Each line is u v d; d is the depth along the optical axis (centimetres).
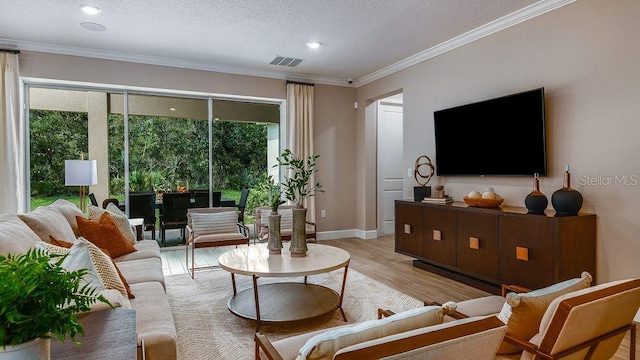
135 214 515
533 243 296
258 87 561
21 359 78
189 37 419
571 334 120
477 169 397
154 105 523
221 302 321
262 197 589
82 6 341
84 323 121
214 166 560
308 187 589
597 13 296
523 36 354
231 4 338
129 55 479
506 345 140
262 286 331
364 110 613
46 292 81
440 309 123
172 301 322
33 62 440
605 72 292
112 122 502
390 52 471
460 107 412
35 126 467
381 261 467
